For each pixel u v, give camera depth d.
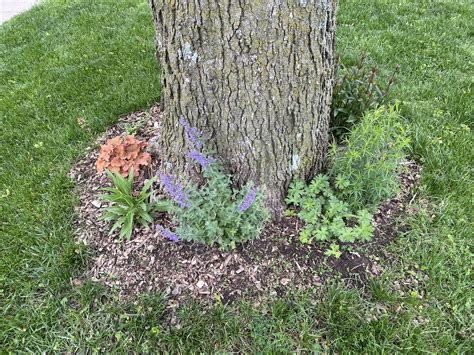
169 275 2.53
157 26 2.29
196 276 2.50
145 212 2.69
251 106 2.31
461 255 2.60
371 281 2.46
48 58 4.95
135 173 2.97
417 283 2.49
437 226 2.74
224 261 2.53
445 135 3.37
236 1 2.00
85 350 2.31
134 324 2.35
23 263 2.73
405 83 4.09
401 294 2.43
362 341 2.22
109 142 3.08
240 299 2.41
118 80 4.33
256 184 2.59
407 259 2.58
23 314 2.48
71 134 3.66
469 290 2.44
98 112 3.86
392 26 5.10
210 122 2.42
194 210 2.41
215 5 2.03
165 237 2.66
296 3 2.06
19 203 3.11
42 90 4.35
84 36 5.26
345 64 4.35
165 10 2.17
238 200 2.42
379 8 5.49
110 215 2.77
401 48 4.63
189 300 2.42
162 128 2.71
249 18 2.04
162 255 2.60
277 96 2.30
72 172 3.30
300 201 2.63
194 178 2.65
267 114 2.35
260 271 2.49
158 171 2.89
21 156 3.55
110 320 2.40
